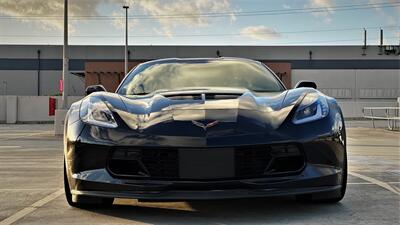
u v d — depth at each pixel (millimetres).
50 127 26781
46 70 52156
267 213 4098
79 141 3809
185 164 3588
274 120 3803
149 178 3631
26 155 9953
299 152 3695
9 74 52094
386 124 25953
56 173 6910
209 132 3627
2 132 20812
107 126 3803
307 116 3861
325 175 3734
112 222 3852
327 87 51750
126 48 38500
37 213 4211
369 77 51781
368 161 8289
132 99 4352
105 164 3719
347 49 51719
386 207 4316
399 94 51719
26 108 35688
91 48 51531
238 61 5438
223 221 3855
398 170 6961
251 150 3619
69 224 3816
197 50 50406
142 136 3664
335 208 4258
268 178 3615
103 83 39469
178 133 3635
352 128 21578
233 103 3988
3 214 4211
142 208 4332
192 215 4062
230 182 3574
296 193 3654
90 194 3750
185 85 4879
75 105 4238
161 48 50500
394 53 51406
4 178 6395
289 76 38250
